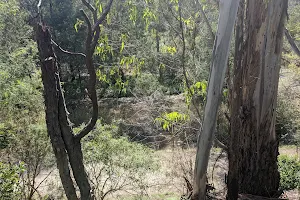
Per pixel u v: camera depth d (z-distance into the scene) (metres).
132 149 5.95
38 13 3.16
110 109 12.48
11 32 8.90
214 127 2.85
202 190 3.01
